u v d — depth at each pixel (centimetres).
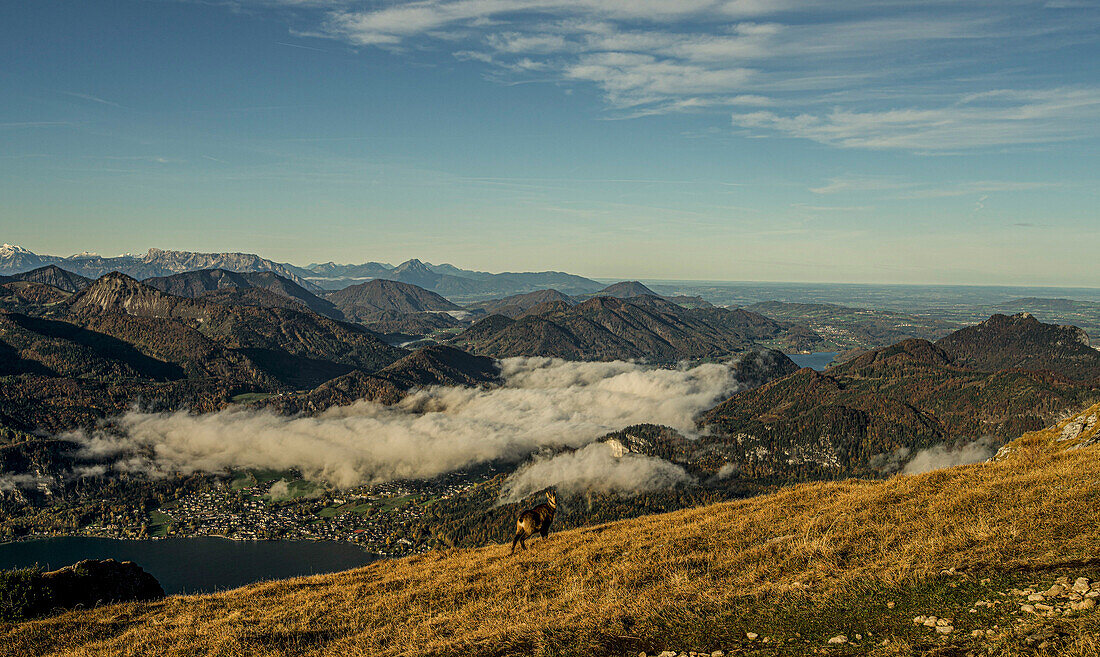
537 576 2044
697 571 1777
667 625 1268
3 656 1858
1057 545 1334
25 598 2219
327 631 1814
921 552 1487
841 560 1590
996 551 1362
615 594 1612
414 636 1553
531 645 1294
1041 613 1017
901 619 1123
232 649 1686
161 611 2270
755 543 2044
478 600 1888
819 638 1107
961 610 1106
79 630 2052
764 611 1261
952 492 2175
